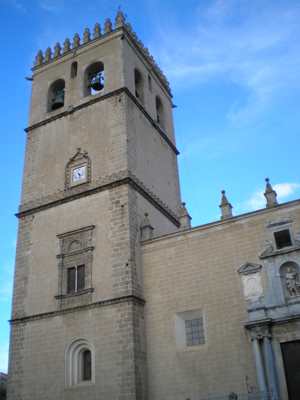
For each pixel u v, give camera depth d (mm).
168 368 32812
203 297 33938
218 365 31375
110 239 37438
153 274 36500
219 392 30625
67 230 39969
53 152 45219
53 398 33938
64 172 43281
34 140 47281
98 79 48594
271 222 33906
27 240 41781
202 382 31406
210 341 32312
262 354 30078
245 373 30328
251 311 31578
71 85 48781
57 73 50812
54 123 47000
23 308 38562
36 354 36094
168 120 55312
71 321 35781
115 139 42125
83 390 33062
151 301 35594
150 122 48625
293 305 30766
